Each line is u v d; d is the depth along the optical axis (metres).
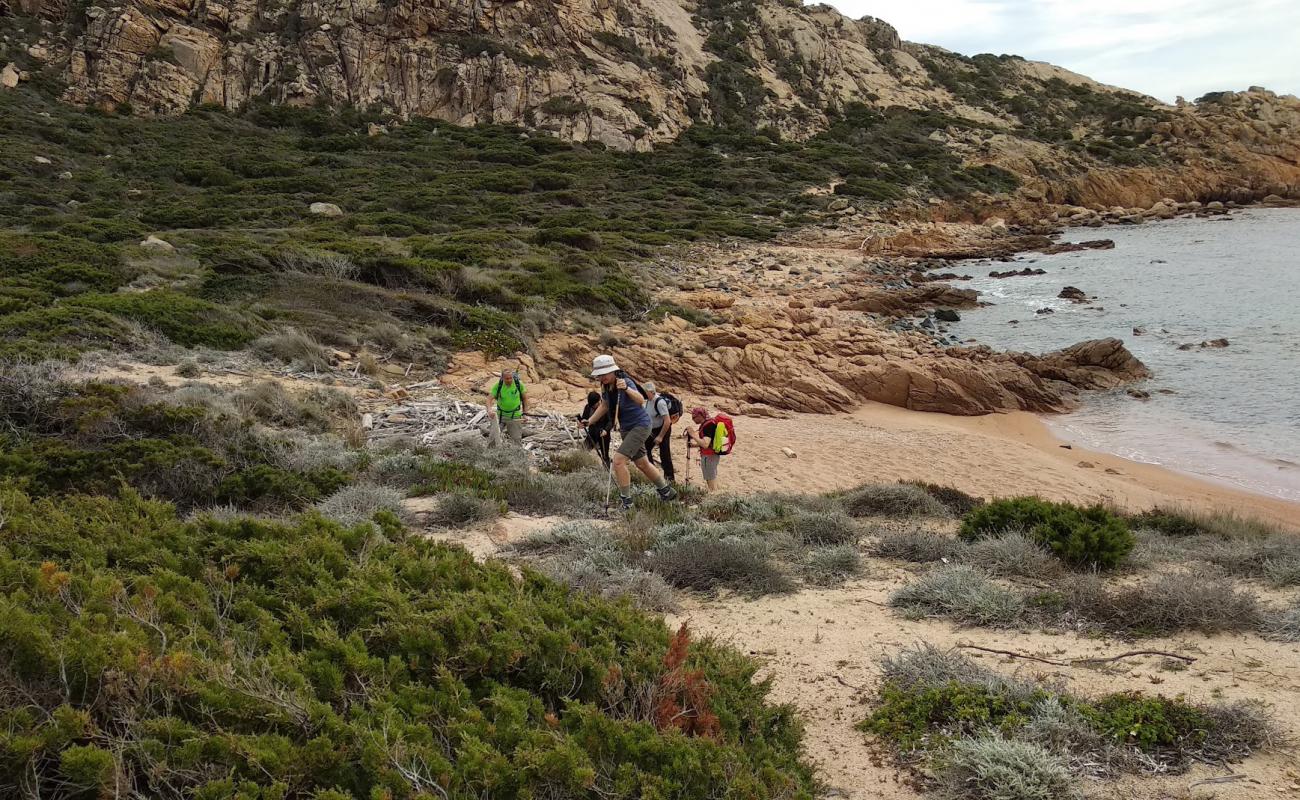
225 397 13.56
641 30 84.75
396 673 3.70
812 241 50.88
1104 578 7.11
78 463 8.31
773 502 10.54
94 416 9.25
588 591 6.10
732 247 46.28
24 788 2.56
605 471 11.61
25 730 2.72
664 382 22.66
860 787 4.00
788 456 17.12
